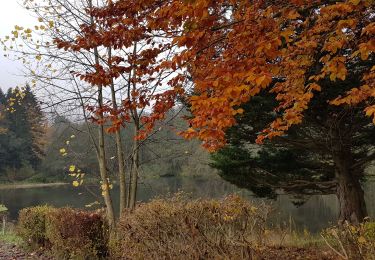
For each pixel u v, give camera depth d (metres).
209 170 26.77
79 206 21.08
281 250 7.93
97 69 6.09
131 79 6.28
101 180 10.98
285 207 20.66
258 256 5.17
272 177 11.55
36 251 9.53
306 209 20.16
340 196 10.52
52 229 8.66
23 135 57.66
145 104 6.16
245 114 9.23
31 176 56.47
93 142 10.84
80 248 7.60
